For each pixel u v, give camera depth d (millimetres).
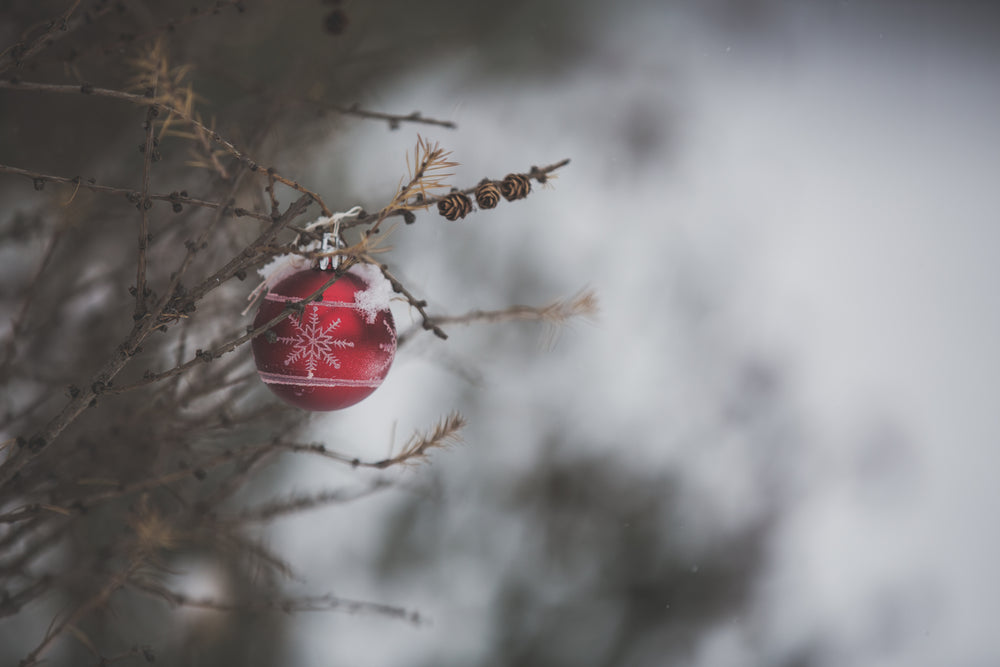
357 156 2275
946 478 3756
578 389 3158
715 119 4352
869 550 3465
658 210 3811
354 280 1324
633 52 3916
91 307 1549
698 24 4453
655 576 2879
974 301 4242
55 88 1291
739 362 3490
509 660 2816
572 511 2951
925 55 5020
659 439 3180
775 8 4719
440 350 1551
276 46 1641
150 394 1449
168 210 1552
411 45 2350
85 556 1446
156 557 1367
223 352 1286
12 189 1639
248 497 2365
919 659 3381
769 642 3012
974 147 4773
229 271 1292
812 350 3863
